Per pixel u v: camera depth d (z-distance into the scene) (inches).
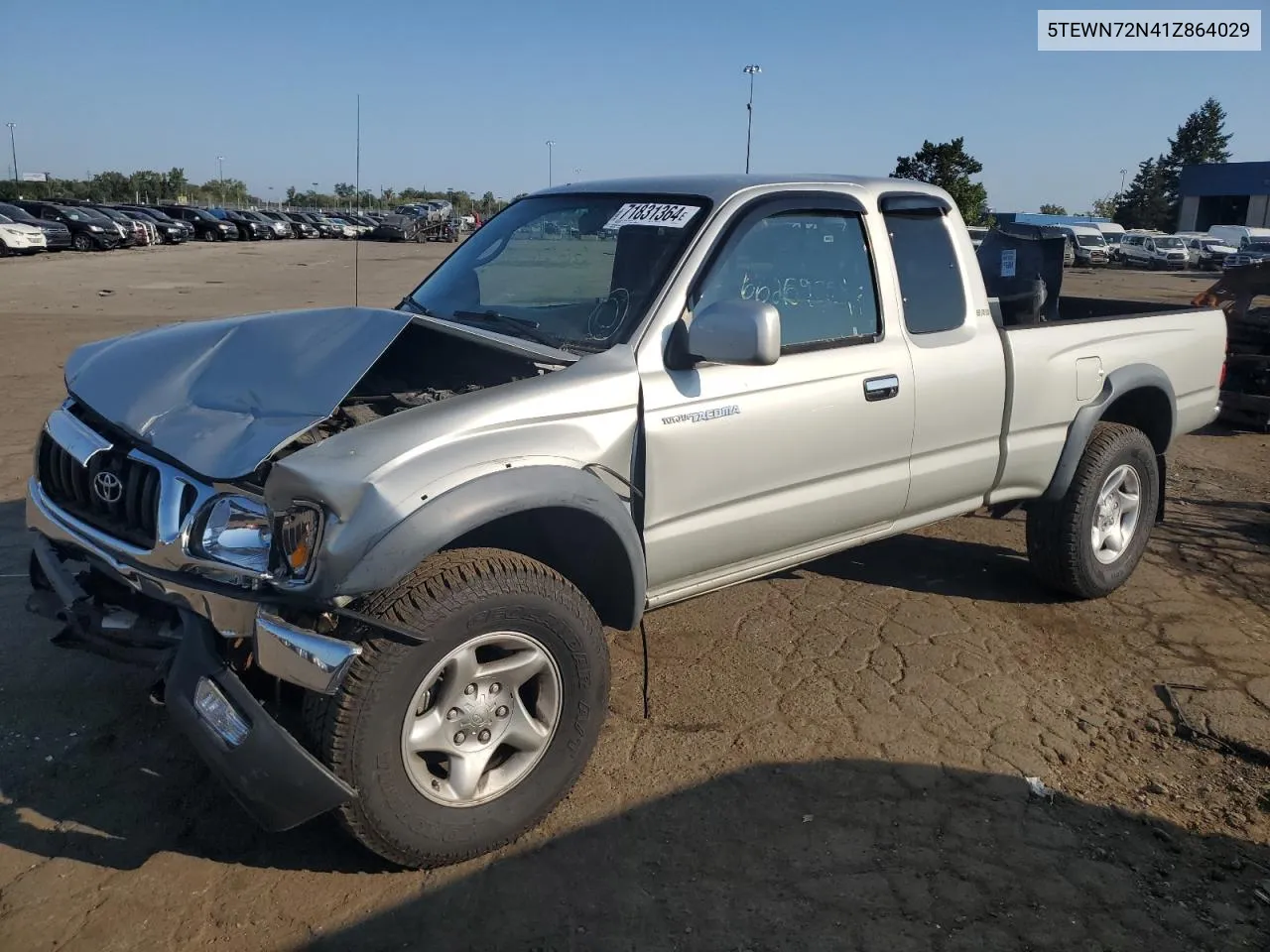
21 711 136.5
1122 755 138.4
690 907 104.9
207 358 123.6
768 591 190.5
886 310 149.9
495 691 109.3
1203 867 114.8
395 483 97.4
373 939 98.7
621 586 122.2
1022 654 167.6
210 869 108.0
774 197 139.5
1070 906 107.3
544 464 109.7
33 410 320.8
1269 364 352.5
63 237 1234.6
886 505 153.6
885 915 104.8
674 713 144.3
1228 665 166.1
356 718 97.0
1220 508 259.3
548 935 100.0
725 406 127.7
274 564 97.8
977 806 124.7
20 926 98.3
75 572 125.2
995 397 163.0
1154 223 3511.3
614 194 149.3
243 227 1867.6
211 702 98.3
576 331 131.0
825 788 127.0
